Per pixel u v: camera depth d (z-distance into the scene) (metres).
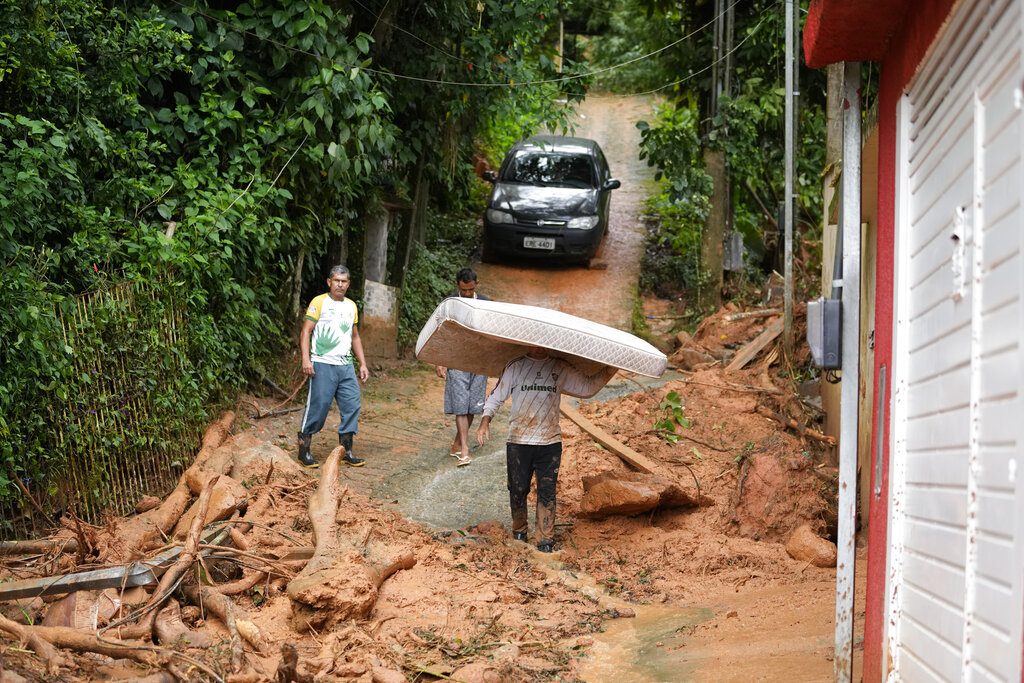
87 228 8.86
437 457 10.55
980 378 2.85
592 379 8.55
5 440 7.02
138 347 8.60
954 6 3.15
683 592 7.80
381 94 11.31
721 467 9.77
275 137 11.04
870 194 7.69
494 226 17.55
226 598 6.18
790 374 12.20
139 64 10.00
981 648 2.75
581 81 15.55
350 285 14.08
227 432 9.81
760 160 16.61
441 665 5.75
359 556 6.87
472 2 14.16
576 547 8.69
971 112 3.00
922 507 3.62
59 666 5.05
